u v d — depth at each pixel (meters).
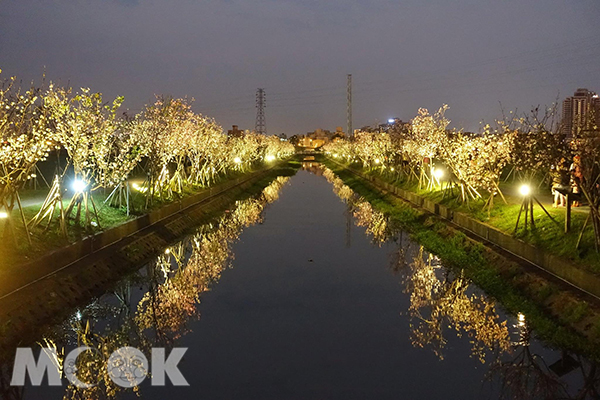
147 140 26.23
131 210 24.34
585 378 10.55
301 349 12.24
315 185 58.88
